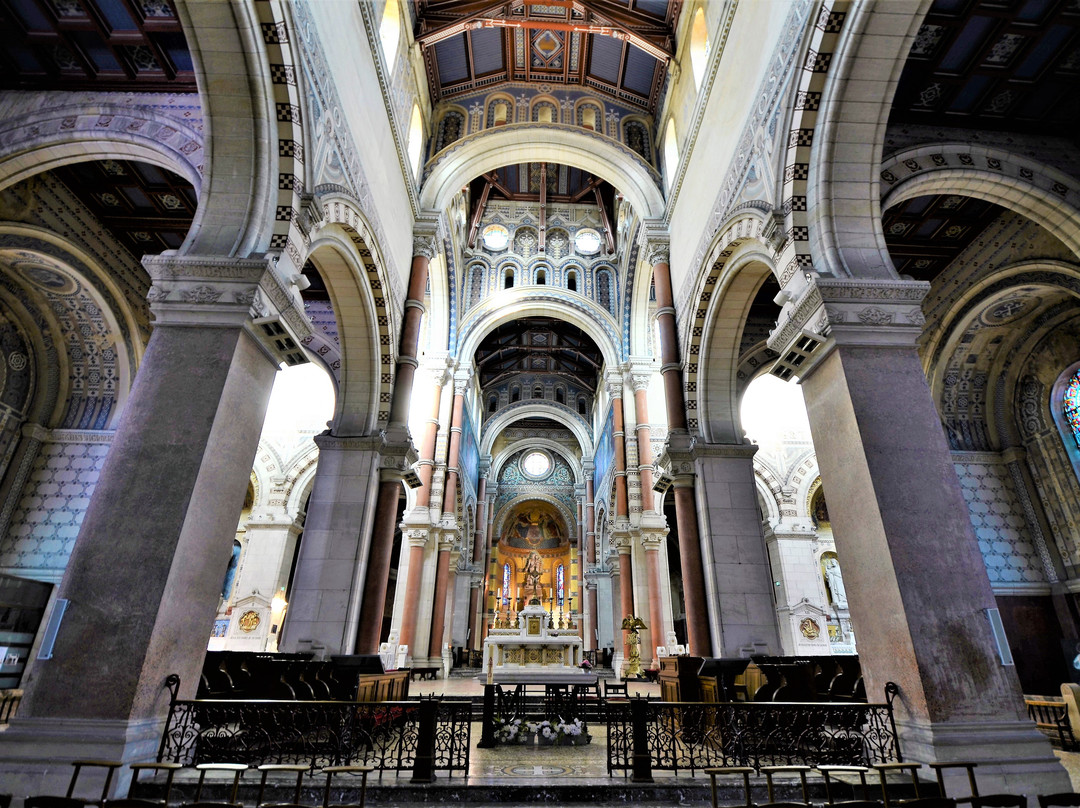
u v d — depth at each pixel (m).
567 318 21.86
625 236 20.66
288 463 19.02
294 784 5.38
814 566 18.84
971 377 13.60
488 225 22.83
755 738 6.32
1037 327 12.66
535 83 17.11
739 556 10.59
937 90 9.05
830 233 7.38
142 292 13.23
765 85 8.62
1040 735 5.29
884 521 6.00
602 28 14.34
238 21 6.49
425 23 14.61
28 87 8.80
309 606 10.48
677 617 29.09
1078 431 12.36
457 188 15.40
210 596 6.13
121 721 5.09
